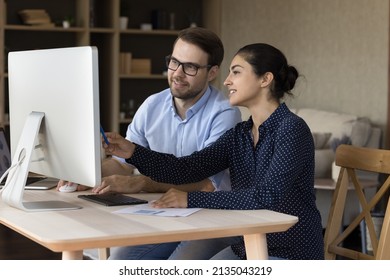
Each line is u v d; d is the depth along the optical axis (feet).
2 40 29.35
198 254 10.81
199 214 8.73
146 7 33.30
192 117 11.83
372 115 25.21
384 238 9.22
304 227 9.73
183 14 34.09
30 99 9.79
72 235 7.50
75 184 10.76
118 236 7.55
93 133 8.63
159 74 33.45
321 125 24.53
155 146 12.19
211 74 11.61
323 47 27.50
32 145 9.18
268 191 9.11
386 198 23.34
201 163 10.48
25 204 9.46
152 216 8.60
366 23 25.49
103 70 32.53
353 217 21.89
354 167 10.36
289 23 29.27
